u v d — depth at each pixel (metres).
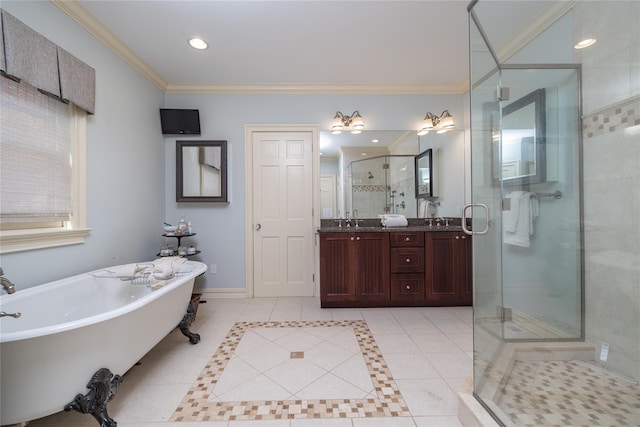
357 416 1.31
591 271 1.63
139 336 1.47
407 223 3.06
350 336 2.13
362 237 2.67
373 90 3.08
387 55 2.47
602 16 1.54
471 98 1.91
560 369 1.55
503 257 1.84
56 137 1.73
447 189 3.15
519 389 1.38
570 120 1.72
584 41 1.63
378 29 2.11
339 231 2.65
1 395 1.03
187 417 1.30
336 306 2.75
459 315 2.55
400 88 3.08
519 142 1.95
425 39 2.24
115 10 1.87
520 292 1.83
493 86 1.92
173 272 1.89
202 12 1.91
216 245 3.07
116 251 2.22
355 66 2.66
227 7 1.86
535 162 1.90
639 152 1.41
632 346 1.44
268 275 3.11
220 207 3.06
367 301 2.74
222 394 1.47
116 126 2.23
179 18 1.96
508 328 1.74
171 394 1.47
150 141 2.73
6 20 1.38
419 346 1.97
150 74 2.68
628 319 1.46
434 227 2.82
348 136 3.12
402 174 3.15
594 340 1.61
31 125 1.57
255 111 3.07
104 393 1.21
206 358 1.83
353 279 2.67
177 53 2.41
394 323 2.37
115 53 2.22
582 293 1.67
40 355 1.06
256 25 2.05
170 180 3.03
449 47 2.35
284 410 1.35
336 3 1.84
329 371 1.67
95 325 1.18
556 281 1.79
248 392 1.48
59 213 1.74
